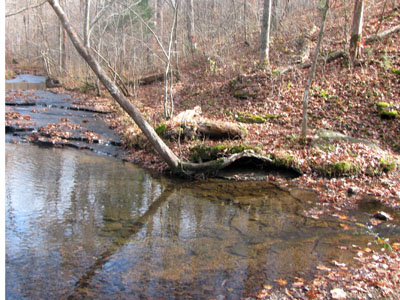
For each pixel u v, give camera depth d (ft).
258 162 32.17
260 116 42.45
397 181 28.71
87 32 26.58
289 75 50.29
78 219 21.45
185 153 33.68
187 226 20.85
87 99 69.92
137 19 78.59
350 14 60.70
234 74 59.16
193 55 78.18
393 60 46.01
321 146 32.99
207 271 15.57
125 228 20.39
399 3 59.72
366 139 35.94
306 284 14.35
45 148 39.17
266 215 22.68
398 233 19.83
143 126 29.40
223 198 26.16
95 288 14.24
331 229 20.36
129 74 73.97
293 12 82.23
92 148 40.14
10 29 159.63
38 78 115.24
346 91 43.19
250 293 13.82
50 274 15.24
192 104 53.47
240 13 86.28
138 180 30.25
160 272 15.49
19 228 19.74
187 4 80.48
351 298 13.29
